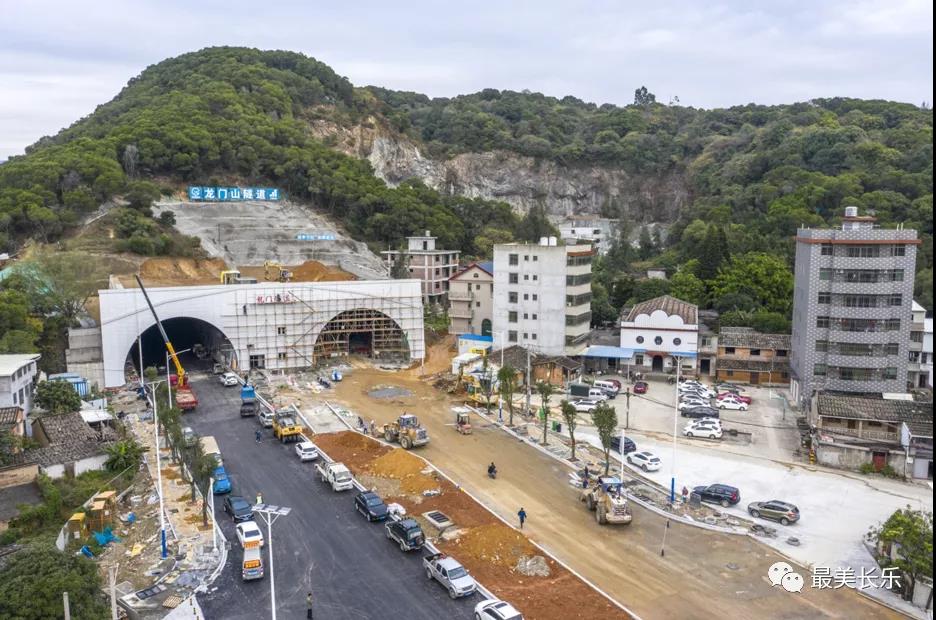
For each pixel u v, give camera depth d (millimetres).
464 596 39844
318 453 64062
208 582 41781
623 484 57469
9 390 65625
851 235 76812
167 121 155500
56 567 35344
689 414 76812
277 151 161625
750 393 88375
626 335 98000
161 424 69000
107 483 56219
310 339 100938
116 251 120625
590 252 102938
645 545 46719
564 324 97750
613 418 57250
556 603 39250
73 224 124875
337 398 84750
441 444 67312
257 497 52812
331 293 101188
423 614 38156
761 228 146125
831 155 166625
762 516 51219
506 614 35531
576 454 64875
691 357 95562
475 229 172125
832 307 78250
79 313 98562
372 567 43531
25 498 51812
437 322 125875
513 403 81562
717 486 54438
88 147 141125
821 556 45344
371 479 58406
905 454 60312
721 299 115750
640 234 190875
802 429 70812
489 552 44656
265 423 72875
